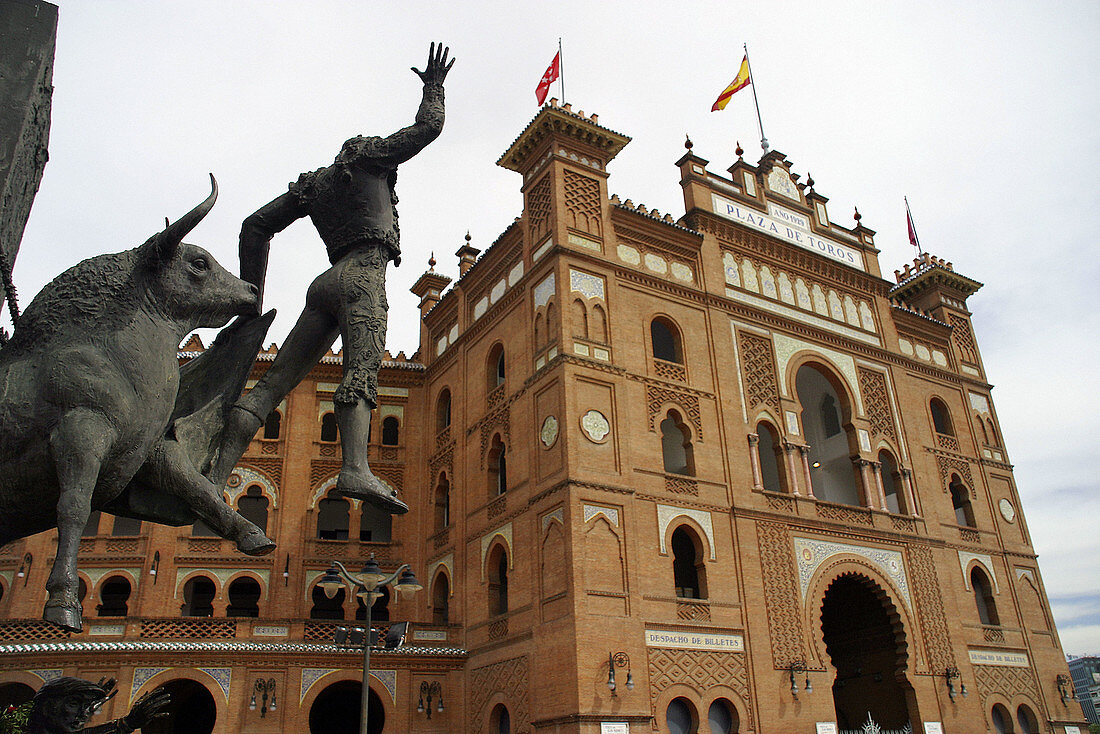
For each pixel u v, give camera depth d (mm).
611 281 28219
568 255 27719
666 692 23266
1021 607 34125
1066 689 33375
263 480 32844
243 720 25547
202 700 30672
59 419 2752
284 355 3420
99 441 2748
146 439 2949
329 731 31625
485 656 26875
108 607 32438
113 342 2910
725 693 24266
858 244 36688
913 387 35562
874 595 30359
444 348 35625
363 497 3090
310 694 26469
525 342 28641
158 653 25438
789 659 25922
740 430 28922
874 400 33719
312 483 33062
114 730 3533
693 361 29016
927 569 31312
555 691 22938
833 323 33969
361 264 3408
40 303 2943
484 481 29391
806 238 34969
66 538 2615
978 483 35875
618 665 22781
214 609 30453
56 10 3646
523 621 25172
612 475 25250
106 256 3035
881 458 33719
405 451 34781
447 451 32812
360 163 3459
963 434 36594
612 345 27203
